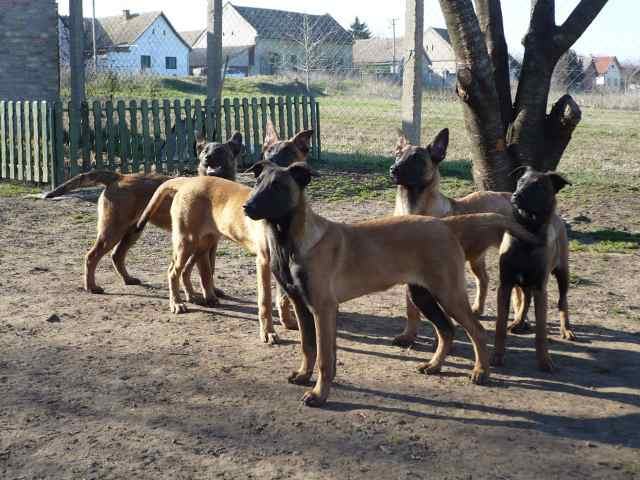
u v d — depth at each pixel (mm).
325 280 2553
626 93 12945
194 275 4359
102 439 2270
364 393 2686
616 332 3439
